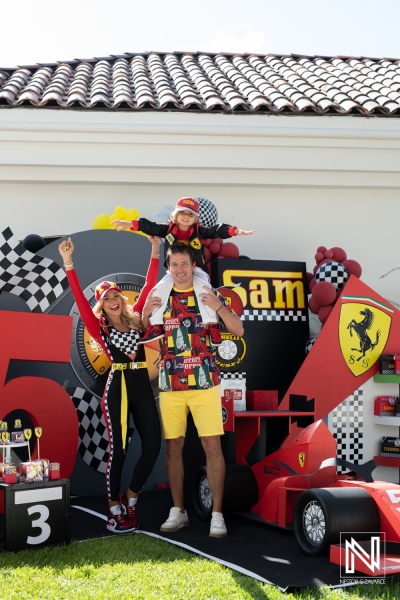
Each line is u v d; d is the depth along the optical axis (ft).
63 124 24.86
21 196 25.61
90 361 21.29
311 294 24.07
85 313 17.07
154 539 16.15
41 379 19.25
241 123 26.17
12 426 20.71
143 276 22.56
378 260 27.89
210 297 16.76
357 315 22.58
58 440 19.33
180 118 25.88
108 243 22.25
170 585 12.84
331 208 27.63
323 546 14.33
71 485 20.76
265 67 35.01
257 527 17.37
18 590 12.52
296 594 12.46
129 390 17.16
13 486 14.92
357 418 21.97
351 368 22.17
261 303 23.73
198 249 17.29
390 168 27.20
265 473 18.07
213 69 33.83
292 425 19.39
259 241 26.96
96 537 16.25
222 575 13.44
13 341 19.08
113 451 16.87
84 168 25.58
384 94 29.84
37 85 28.19
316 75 33.94
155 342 20.31
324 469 16.69
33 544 15.11
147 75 32.63
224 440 19.02
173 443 17.24
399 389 22.59
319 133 26.27
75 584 12.86
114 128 25.09
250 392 19.60
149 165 25.68
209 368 16.85
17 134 24.82
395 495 14.61
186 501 19.66
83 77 30.96
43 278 21.07
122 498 17.40
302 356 24.06
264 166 26.37
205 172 26.32
